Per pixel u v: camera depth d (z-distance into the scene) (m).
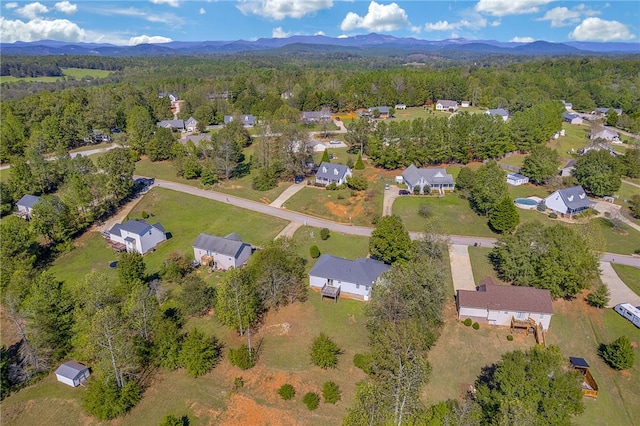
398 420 31.52
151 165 116.06
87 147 133.62
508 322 50.84
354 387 41.62
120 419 39.69
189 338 44.84
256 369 44.25
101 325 41.72
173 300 57.06
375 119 158.62
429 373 38.78
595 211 81.38
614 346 44.34
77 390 43.81
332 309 54.22
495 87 189.38
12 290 56.22
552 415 32.59
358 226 78.00
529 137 116.62
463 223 78.19
